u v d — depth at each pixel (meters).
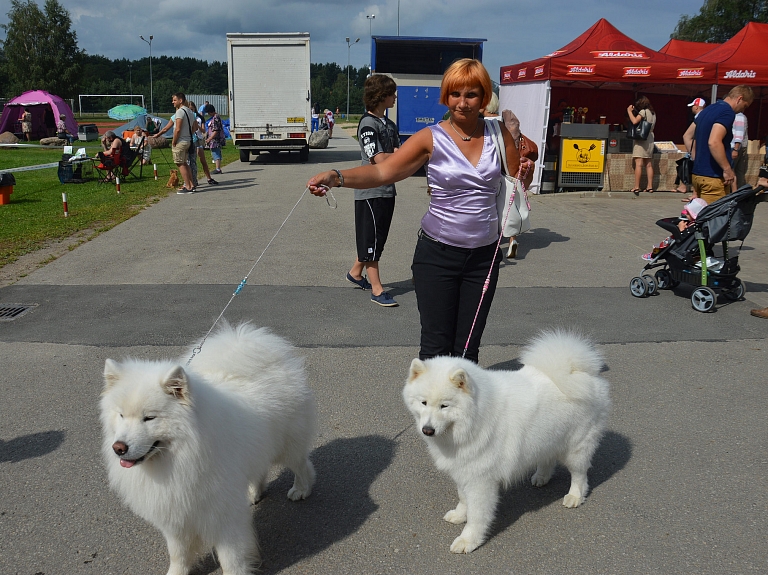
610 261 9.01
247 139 21.27
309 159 23.58
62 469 3.80
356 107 91.88
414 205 13.61
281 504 3.56
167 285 7.58
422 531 3.30
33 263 8.53
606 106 18.66
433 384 2.98
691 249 6.99
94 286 7.51
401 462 3.97
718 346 5.84
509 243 9.54
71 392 4.82
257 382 3.13
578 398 3.26
